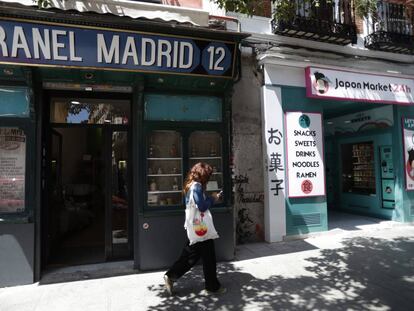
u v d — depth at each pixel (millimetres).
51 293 4324
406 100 8055
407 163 8242
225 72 5508
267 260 5539
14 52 4465
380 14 8133
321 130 7262
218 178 5770
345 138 9953
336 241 6641
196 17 5504
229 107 5785
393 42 7941
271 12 7047
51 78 5012
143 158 5293
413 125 8375
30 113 4832
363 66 7996
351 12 7605
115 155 5805
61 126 5547
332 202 10547
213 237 4188
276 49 7070
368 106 8766
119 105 5801
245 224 6719
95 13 4828
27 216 4742
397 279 4574
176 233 5316
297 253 5891
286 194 6867
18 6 4402
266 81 6859
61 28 4512
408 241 6547
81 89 5340
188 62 5230
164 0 6055
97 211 7324
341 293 4141
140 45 4910
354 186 9766
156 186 5465
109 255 5668
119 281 4727
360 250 5980
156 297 4141
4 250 4641
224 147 5727
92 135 7207
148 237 5191
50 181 5547
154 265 5199
